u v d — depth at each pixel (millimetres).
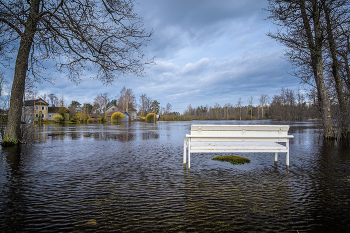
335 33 12602
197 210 3000
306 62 12422
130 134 17578
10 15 6770
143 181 4395
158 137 14898
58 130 22781
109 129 25047
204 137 5434
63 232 2432
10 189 3920
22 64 9766
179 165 5918
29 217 2807
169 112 110125
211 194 3625
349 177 4660
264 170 5293
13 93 9906
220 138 5492
